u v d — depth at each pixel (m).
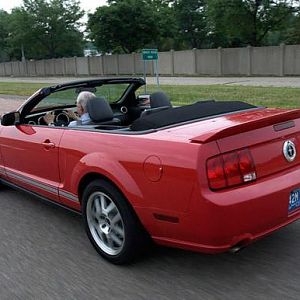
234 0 37.88
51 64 52.31
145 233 3.73
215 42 59.94
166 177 3.34
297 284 3.49
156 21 47.88
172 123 3.89
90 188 4.01
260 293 3.39
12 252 4.33
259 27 40.00
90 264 4.02
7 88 28.89
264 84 23.69
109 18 46.44
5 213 5.42
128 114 6.05
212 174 3.19
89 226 4.16
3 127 5.56
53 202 4.85
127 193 3.61
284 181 3.50
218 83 26.09
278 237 4.34
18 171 5.30
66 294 3.52
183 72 38.22
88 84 5.47
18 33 57.06
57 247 4.41
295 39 38.22
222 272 3.74
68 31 58.16
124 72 43.62
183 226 3.33
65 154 4.33
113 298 3.44
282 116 3.60
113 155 3.76
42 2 56.31
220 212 3.14
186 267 3.85
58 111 5.59
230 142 3.28
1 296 3.53
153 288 3.55
